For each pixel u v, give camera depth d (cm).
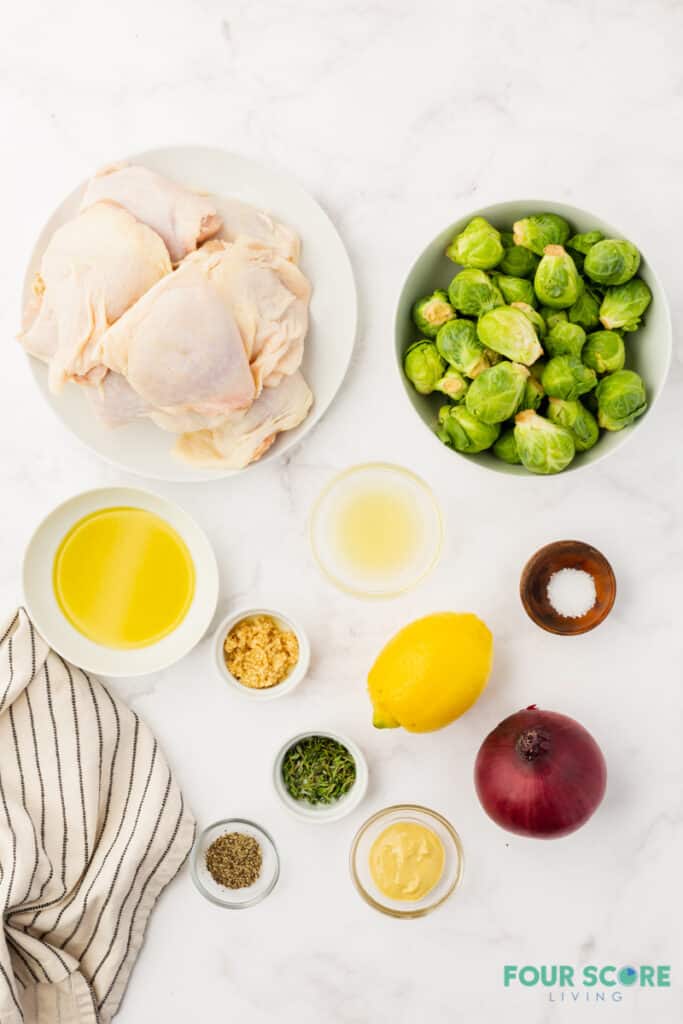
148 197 90
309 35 94
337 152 94
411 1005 95
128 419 92
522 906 95
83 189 92
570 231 89
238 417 91
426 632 89
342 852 95
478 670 89
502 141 94
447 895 92
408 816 94
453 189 94
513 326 86
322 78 94
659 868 95
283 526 95
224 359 87
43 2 95
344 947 96
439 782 95
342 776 94
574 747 89
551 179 94
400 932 95
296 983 96
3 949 91
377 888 94
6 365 95
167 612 95
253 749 96
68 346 88
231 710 96
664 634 95
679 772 95
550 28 94
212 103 95
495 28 94
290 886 96
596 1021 95
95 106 95
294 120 95
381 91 94
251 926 96
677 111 94
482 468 89
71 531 95
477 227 87
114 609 96
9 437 96
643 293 88
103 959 94
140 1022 95
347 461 95
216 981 96
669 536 95
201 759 96
